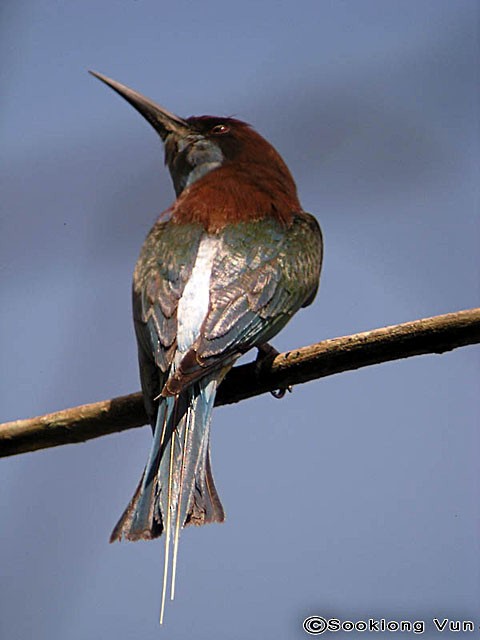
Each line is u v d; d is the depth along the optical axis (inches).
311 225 442.3
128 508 327.0
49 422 355.6
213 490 333.4
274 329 390.6
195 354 346.9
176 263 388.8
